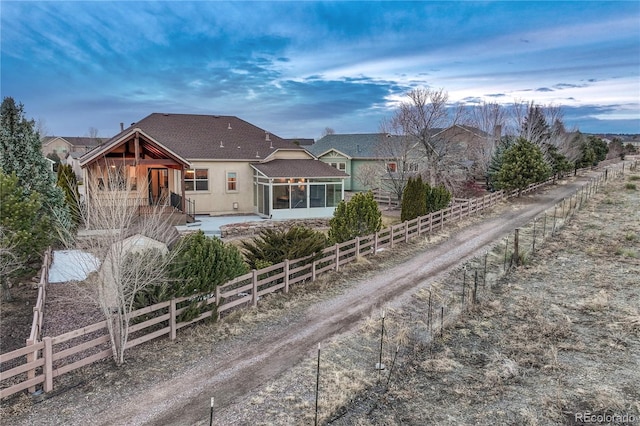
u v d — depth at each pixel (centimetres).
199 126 3069
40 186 1480
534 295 1320
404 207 2327
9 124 1456
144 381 820
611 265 1587
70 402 743
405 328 1079
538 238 2014
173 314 998
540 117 4234
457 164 3369
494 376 851
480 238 2086
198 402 753
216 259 1109
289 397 772
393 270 1608
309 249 1433
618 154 7612
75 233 1405
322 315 1173
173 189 2575
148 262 977
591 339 1015
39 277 1420
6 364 907
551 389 800
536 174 3278
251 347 975
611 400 752
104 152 1966
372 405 755
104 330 1062
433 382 836
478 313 1191
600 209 2647
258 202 2702
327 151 4012
